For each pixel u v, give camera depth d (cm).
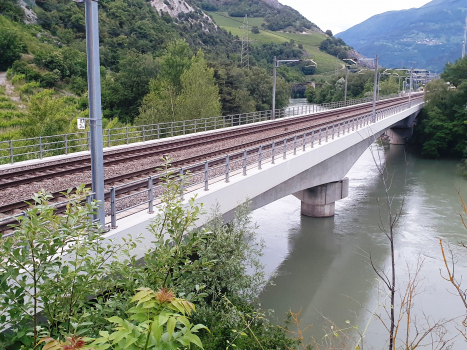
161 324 244
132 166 1778
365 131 3247
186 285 830
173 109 4747
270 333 1048
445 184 3981
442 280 1884
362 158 5606
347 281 1917
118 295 576
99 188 852
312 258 2189
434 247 2309
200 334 935
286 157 1908
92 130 838
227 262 1016
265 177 1612
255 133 3173
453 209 3069
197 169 1683
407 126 6738
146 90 6228
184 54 6556
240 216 1135
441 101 6462
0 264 423
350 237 2508
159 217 681
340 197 2958
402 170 4794
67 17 9400
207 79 4925
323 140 2500
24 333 413
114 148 2148
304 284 1884
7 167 1606
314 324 1541
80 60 7000
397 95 9950
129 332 261
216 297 1009
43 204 469
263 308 1666
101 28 9000
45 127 3138
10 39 6462
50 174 1526
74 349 255
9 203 1179
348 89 11662
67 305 483
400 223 2745
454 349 1348
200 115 4591
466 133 5859
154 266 600
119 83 6350
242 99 6372
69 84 6581
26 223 433
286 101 7844
